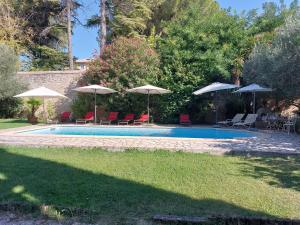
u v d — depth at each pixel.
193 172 6.59
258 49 18.33
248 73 18.70
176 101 20.97
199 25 22.20
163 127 17.61
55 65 34.44
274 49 15.10
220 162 7.55
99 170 6.66
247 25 24.28
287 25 13.84
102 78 21.00
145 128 17.59
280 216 4.27
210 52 20.61
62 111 23.81
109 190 5.34
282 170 6.82
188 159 7.86
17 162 7.34
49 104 23.88
